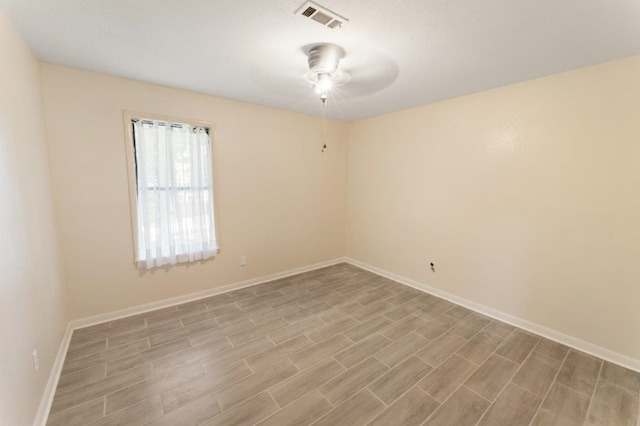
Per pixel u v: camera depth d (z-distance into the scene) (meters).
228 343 2.30
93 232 2.49
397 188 3.72
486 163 2.79
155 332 2.44
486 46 1.85
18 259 1.40
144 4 1.43
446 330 2.54
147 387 1.80
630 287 2.04
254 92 2.90
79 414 1.58
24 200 1.55
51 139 2.24
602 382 1.89
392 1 1.39
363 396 1.75
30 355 1.48
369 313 2.86
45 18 1.55
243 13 1.51
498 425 1.56
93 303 2.54
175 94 2.79
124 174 2.59
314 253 4.25
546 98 2.36
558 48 1.86
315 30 1.68
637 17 1.49
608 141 2.07
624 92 1.99
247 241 3.50
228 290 3.38
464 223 3.01
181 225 2.95
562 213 2.32
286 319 2.71
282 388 1.81
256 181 3.49
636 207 1.99
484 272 2.87
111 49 1.95
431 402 1.71
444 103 3.10
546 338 2.43
